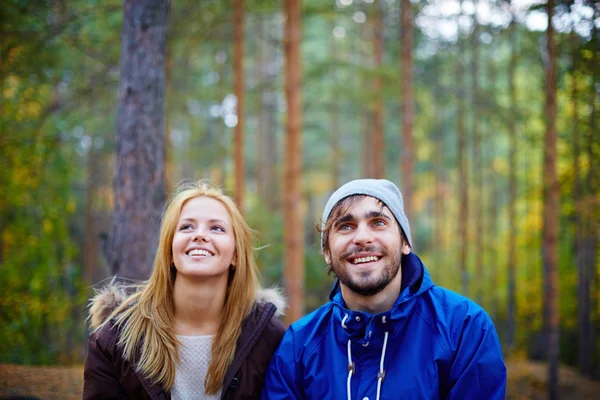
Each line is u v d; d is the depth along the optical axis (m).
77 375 6.41
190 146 15.48
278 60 19.70
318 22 18.12
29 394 5.62
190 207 2.63
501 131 14.20
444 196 21.38
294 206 8.59
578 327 12.71
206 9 9.74
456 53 14.36
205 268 2.51
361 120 17.95
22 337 8.59
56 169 9.88
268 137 20.83
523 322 15.62
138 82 4.96
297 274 8.52
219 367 2.55
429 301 2.45
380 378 2.28
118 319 2.60
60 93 11.20
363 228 2.33
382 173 13.97
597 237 11.98
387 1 12.78
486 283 17.23
